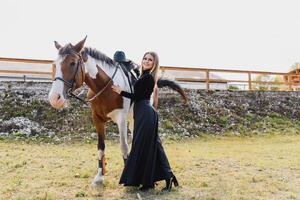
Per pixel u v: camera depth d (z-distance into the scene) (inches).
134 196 180.5
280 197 179.9
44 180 220.7
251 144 464.1
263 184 211.8
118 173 241.4
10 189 193.9
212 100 663.1
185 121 564.7
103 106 209.5
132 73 232.4
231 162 297.6
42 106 515.2
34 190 194.7
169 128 529.7
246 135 552.7
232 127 578.6
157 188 198.2
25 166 271.9
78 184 210.4
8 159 301.0
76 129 478.3
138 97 193.0
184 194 184.9
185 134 518.6
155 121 189.9
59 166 273.0
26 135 450.9
